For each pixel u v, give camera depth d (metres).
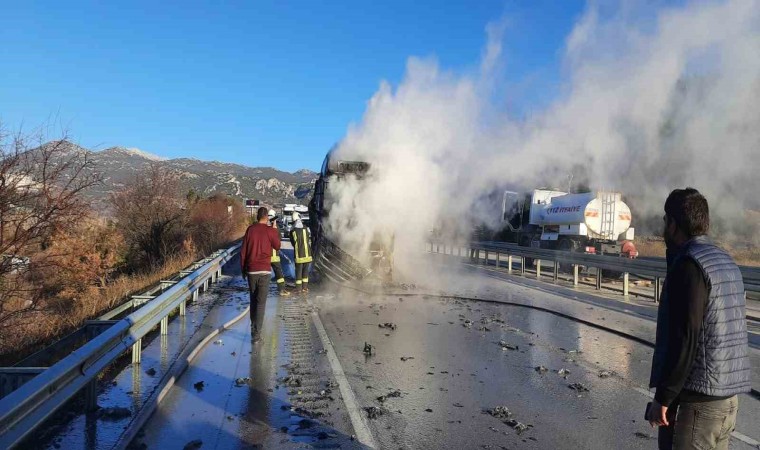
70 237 9.95
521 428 5.39
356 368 7.41
